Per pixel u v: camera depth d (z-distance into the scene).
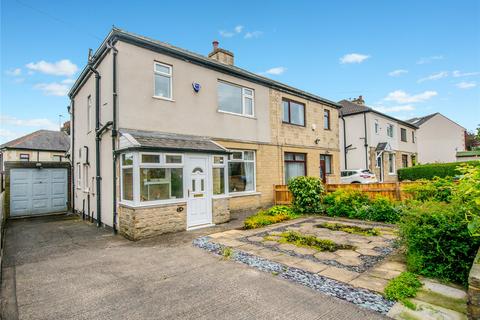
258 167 12.80
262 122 13.12
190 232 8.03
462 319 3.04
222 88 11.67
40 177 13.51
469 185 3.51
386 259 5.16
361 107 23.39
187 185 8.55
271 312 3.36
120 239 7.59
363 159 22.31
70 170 14.35
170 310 3.50
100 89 9.78
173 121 9.66
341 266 4.84
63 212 13.85
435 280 4.14
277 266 4.92
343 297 3.67
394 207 8.89
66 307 3.65
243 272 4.72
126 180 8.06
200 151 8.79
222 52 13.09
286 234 7.21
